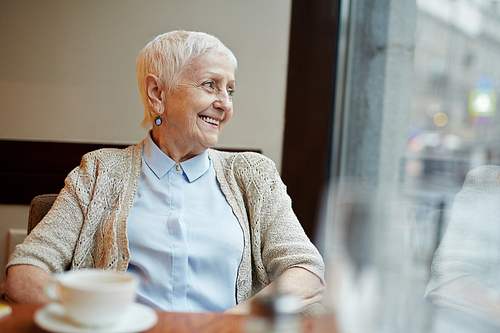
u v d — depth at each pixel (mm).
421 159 2070
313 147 2010
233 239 1162
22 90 1956
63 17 1950
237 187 1265
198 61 1172
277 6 2006
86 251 1110
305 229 2016
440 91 2090
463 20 2057
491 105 2025
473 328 506
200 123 1185
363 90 2043
